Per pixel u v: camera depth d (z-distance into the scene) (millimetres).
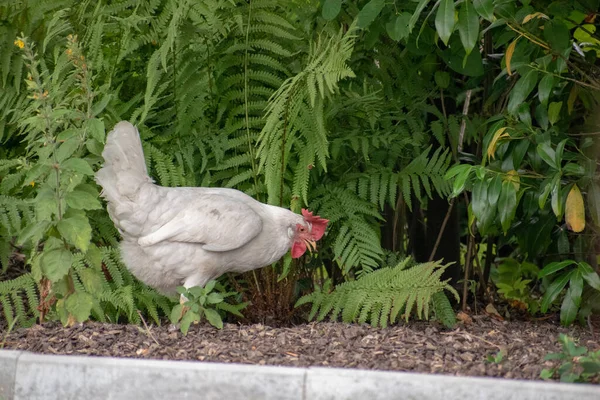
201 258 5445
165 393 4379
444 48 6332
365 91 6277
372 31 6027
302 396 4258
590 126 6113
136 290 6035
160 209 5371
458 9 5320
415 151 6453
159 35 6059
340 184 6305
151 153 6070
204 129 6234
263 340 5203
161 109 6410
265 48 6098
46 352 4957
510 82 6387
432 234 7008
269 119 5508
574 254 6305
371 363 4742
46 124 5074
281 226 5684
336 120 6410
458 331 5617
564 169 5285
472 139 7062
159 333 5336
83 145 5348
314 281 6793
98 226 6117
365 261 6004
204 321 5762
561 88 6078
